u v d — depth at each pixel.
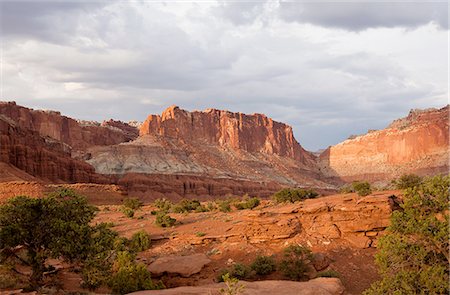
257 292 20.45
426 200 18.36
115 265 26.83
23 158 112.81
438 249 17.62
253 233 38.03
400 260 17.83
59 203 24.36
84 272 23.06
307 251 32.69
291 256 32.56
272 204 57.91
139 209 71.94
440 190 18.14
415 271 17.38
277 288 21.38
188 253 37.44
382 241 18.44
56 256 22.55
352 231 36.91
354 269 32.78
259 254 35.16
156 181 162.50
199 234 40.09
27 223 23.02
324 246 35.72
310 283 22.69
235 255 35.50
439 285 16.47
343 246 35.72
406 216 18.50
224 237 38.78
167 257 34.69
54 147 148.25
